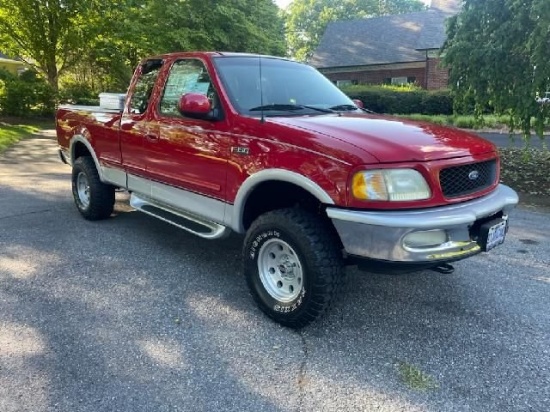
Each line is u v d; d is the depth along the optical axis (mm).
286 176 3324
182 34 17422
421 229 2980
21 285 4145
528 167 10500
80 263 4680
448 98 25156
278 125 3486
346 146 3102
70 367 2973
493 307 3916
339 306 3891
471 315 3773
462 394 2795
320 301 3279
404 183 3043
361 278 4469
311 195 3416
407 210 3057
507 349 3285
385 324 3609
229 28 18500
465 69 9477
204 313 3721
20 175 9297
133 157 4984
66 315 3629
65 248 5086
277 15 22594
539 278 4535
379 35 35562
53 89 21625
